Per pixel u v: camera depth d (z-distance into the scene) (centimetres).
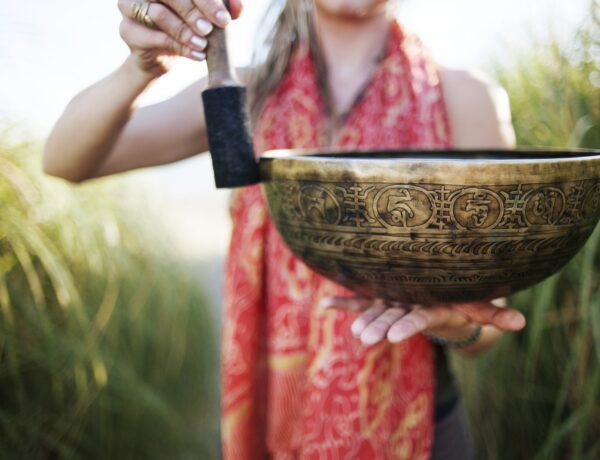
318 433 93
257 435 106
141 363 177
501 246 58
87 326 152
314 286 98
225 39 67
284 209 67
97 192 179
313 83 101
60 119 89
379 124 99
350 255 62
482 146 103
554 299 139
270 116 102
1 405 144
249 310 102
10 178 145
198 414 205
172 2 65
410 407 95
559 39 141
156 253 198
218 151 68
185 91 104
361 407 92
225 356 105
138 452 171
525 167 56
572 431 135
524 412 147
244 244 103
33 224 150
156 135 100
